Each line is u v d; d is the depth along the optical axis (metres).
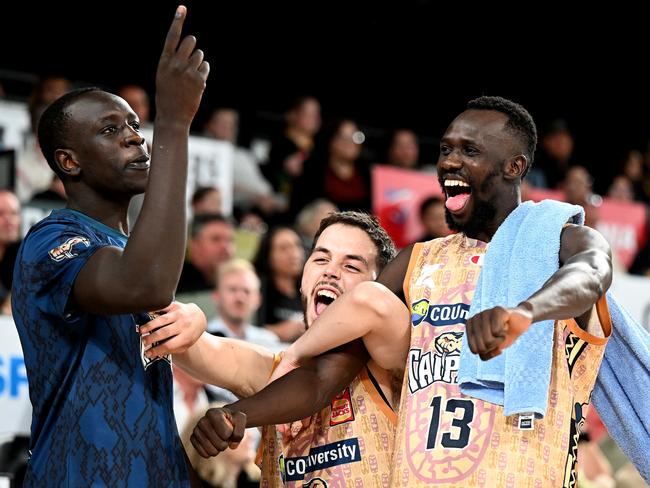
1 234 7.52
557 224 3.30
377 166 9.34
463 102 12.90
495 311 2.73
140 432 3.17
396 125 12.62
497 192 3.49
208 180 8.60
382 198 9.23
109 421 3.14
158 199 2.96
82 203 3.36
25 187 8.04
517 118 3.52
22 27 10.92
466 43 12.88
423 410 3.34
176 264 2.97
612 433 3.71
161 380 3.31
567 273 2.98
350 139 9.81
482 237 3.56
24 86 9.44
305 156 9.84
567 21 13.23
